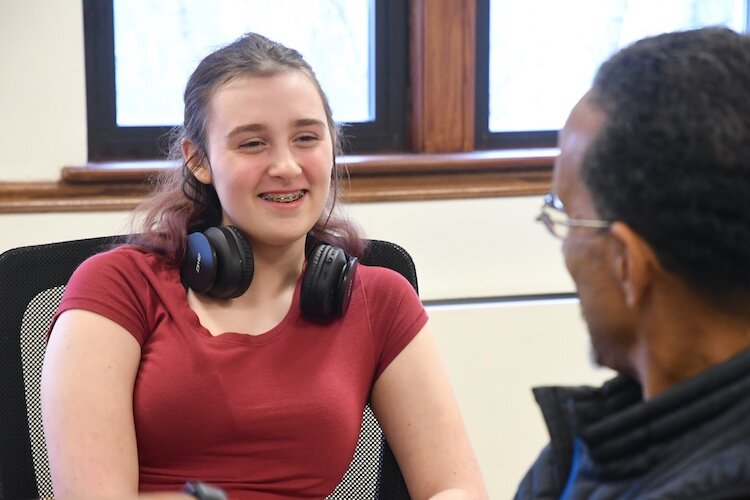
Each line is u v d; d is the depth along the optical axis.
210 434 2.00
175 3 3.48
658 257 1.04
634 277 1.05
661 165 1.02
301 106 2.11
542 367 3.56
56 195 3.25
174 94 3.52
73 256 2.16
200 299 2.11
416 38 3.58
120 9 3.44
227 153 2.10
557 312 3.55
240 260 2.05
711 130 1.00
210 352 2.03
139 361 2.05
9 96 3.22
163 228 2.15
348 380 2.11
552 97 3.80
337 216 2.33
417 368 2.17
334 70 3.63
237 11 3.52
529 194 3.56
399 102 3.67
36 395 2.09
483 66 3.71
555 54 3.78
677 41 1.07
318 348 2.11
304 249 2.25
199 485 1.00
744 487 0.94
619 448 1.06
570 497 1.11
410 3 3.60
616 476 1.07
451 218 3.51
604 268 1.09
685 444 1.03
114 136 3.46
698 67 1.02
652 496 0.97
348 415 2.07
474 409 3.54
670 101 1.02
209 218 2.23
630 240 1.04
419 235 3.49
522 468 3.59
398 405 2.15
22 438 2.05
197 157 2.19
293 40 3.58
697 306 1.04
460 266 3.54
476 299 3.55
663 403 1.04
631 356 1.12
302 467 2.04
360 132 3.64
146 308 2.06
